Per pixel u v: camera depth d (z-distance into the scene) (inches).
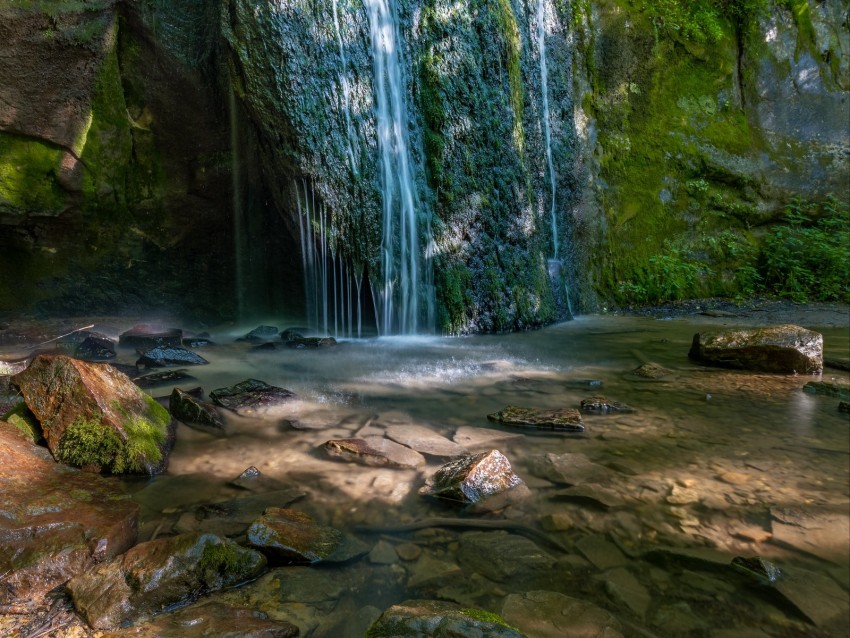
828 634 55.8
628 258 321.7
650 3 332.8
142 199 212.2
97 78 187.5
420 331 224.4
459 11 223.1
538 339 221.9
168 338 190.5
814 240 352.2
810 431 112.4
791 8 382.6
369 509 78.6
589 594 61.2
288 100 183.8
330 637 53.9
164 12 192.1
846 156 384.2
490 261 236.1
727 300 333.4
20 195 183.2
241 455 97.2
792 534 73.5
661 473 91.5
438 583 62.8
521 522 75.7
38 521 65.4
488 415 120.9
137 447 88.8
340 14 193.9
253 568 62.7
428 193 223.1
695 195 345.7
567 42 288.4
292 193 196.9
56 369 94.6
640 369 162.9
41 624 53.9
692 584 63.1
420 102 220.7
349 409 124.6
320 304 216.4
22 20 165.5
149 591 57.6
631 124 328.2
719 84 359.9
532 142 259.3
